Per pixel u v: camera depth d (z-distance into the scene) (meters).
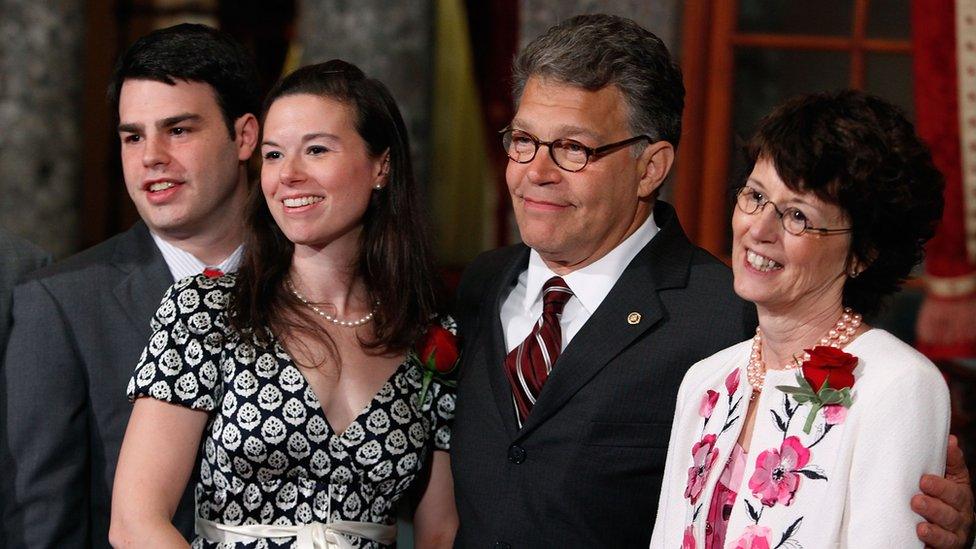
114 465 4.84
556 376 4.40
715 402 3.87
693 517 3.71
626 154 4.37
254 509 4.35
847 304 3.62
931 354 8.92
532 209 4.36
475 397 4.60
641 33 4.38
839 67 9.27
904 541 3.21
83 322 4.89
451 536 4.78
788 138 3.42
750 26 9.33
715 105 9.34
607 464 4.33
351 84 4.52
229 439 4.30
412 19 11.05
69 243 11.25
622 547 4.38
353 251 4.62
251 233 4.56
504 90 12.42
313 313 4.55
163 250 5.16
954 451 3.58
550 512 4.36
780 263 3.49
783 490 3.41
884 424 3.29
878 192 3.37
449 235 16.89
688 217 9.43
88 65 15.53
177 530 4.63
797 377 3.47
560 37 4.34
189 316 4.39
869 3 9.21
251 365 4.36
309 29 11.13
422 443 4.61
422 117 11.18
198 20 16.08
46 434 4.76
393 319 4.60
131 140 5.06
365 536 4.46
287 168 4.38
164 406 4.31
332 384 4.45
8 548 4.74
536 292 4.65
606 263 4.53
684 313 4.44
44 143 10.95
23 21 10.84
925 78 8.88
